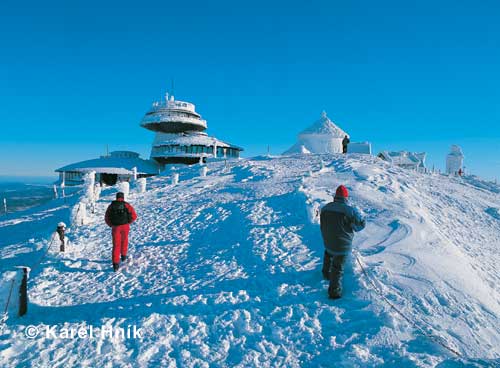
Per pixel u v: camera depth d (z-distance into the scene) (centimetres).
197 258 877
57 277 775
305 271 737
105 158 6531
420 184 2162
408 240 872
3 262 940
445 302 579
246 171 2438
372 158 3089
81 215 1283
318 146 5034
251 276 734
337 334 503
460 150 4981
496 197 2339
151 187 2288
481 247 1297
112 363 454
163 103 6738
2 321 558
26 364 451
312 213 1125
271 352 472
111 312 595
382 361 429
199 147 6244
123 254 859
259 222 1127
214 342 499
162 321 554
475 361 344
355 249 831
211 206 1452
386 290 612
